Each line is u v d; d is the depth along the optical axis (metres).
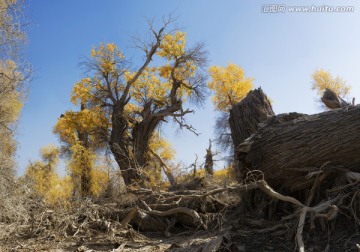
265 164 7.90
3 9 10.73
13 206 8.16
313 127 7.46
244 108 10.45
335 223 6.60
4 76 11.01
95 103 38.62
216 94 40.50
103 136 38.72
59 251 7.06
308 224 6.75
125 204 9.86
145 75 41.03
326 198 7.14
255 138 8.14
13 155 9.93
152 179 12.12
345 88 36.59
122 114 37.12
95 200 10.23
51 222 8.52
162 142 38.66
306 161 7.40
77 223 8.70
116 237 8.05
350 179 6.95
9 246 7.46
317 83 36.62
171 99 39.41
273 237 6.72
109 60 38.97
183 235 8.33
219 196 9.46
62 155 35.88
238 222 7.93
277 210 7.94
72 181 19.34
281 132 7.80
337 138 7.11
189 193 9.39
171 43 39.97
